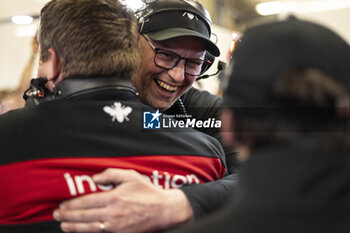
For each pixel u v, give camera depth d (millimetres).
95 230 881
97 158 890
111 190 898
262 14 3283
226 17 3350
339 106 551
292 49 568
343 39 599
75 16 922
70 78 934
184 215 954
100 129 909
